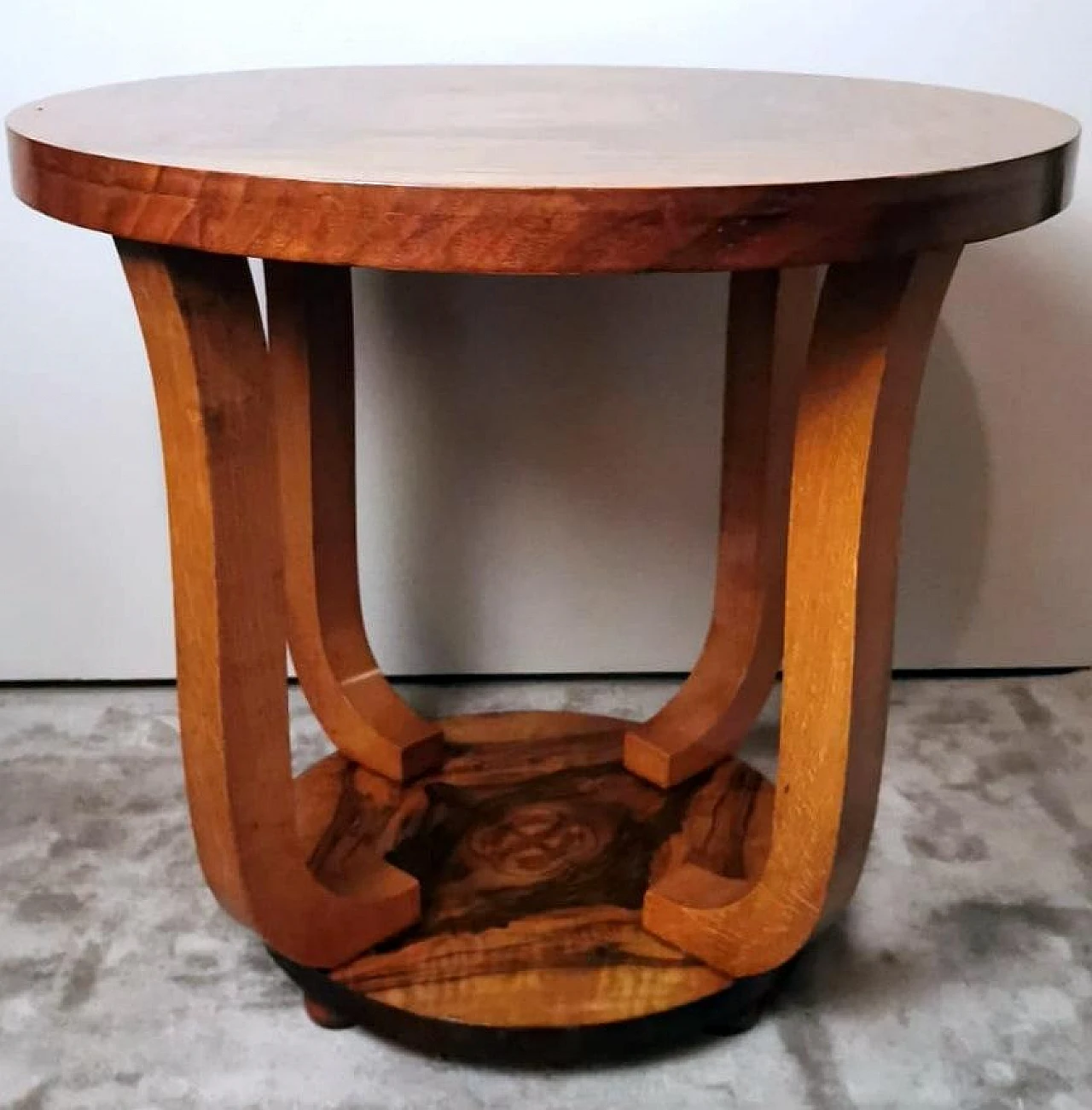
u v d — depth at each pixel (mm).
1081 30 1217
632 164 605
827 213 570
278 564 796
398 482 1363
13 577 1378
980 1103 873
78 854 1130
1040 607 1443
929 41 1220
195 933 1035
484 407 1333
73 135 673
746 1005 921
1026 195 642
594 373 1324
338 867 983
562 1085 888
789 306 1020
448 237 558
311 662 1162
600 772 1167
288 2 1187
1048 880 1106
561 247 555
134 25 1186
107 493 1347
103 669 1426
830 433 743
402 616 1426
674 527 1392
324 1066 904
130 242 697
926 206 591
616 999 886
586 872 1022
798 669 802
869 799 839
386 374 1316
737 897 928
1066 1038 931
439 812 1099
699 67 1141
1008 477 1380
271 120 743
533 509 1380
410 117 768
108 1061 901
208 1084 883
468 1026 865
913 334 722
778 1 1202
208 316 718
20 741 1314
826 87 951
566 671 1453
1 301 1264
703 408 1342
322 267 1030
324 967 909
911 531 1403
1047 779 1262
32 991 966
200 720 809
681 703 1179
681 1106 869
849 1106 870
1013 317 1311
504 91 910
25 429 1315
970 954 1017
